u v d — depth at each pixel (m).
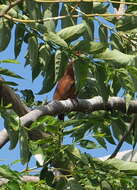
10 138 6.43
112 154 9.18
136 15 6.82
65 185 6.85
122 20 7.37
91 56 6.74
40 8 7.02
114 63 6.71
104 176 6.85
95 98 8.70
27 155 6.43
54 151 6.77
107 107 8.83
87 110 8.62
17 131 6.43
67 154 6.81
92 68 7.01
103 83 6.91
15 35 7.84
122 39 7.93
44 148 6.76
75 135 7.59
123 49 7.94
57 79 6.96
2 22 7.35
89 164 6.85
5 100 8.21
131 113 9.12
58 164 6.91
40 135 7.93
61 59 6.92
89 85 9.21
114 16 7.23
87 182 6.88
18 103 8.26
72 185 6.80
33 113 7.96
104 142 8.72
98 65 6.84
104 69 6.85
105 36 7.47
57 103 8.27
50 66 7.35
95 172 6.85
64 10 7.28
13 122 6.33
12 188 6.22
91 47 6.67
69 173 7.16
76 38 6.72
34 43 7.31
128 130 9.34
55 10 7.27
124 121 9.34
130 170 6.78
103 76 6.89
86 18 7.20
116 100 8.83
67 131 6.69
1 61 6.20
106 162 6.81
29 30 7.31
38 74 8.16
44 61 7.38
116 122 9.31
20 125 6.43
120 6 8.54
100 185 6.86
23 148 6.43
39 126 6.77
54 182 6.98
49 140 6.69
